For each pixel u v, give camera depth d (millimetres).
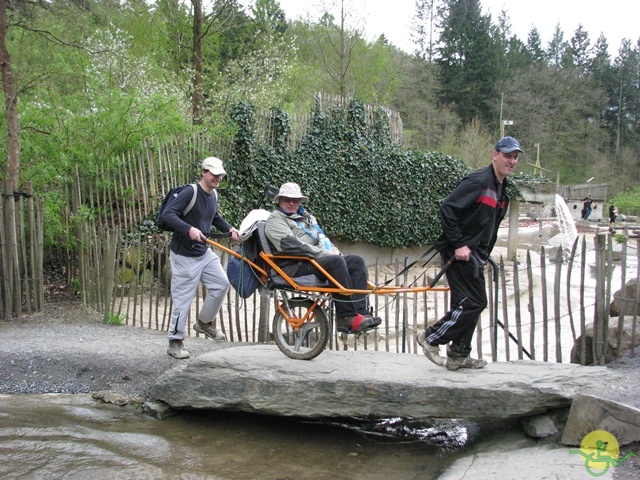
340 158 16312
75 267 9477
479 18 58812
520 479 3900
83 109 10805
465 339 4902
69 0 9922
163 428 5211
